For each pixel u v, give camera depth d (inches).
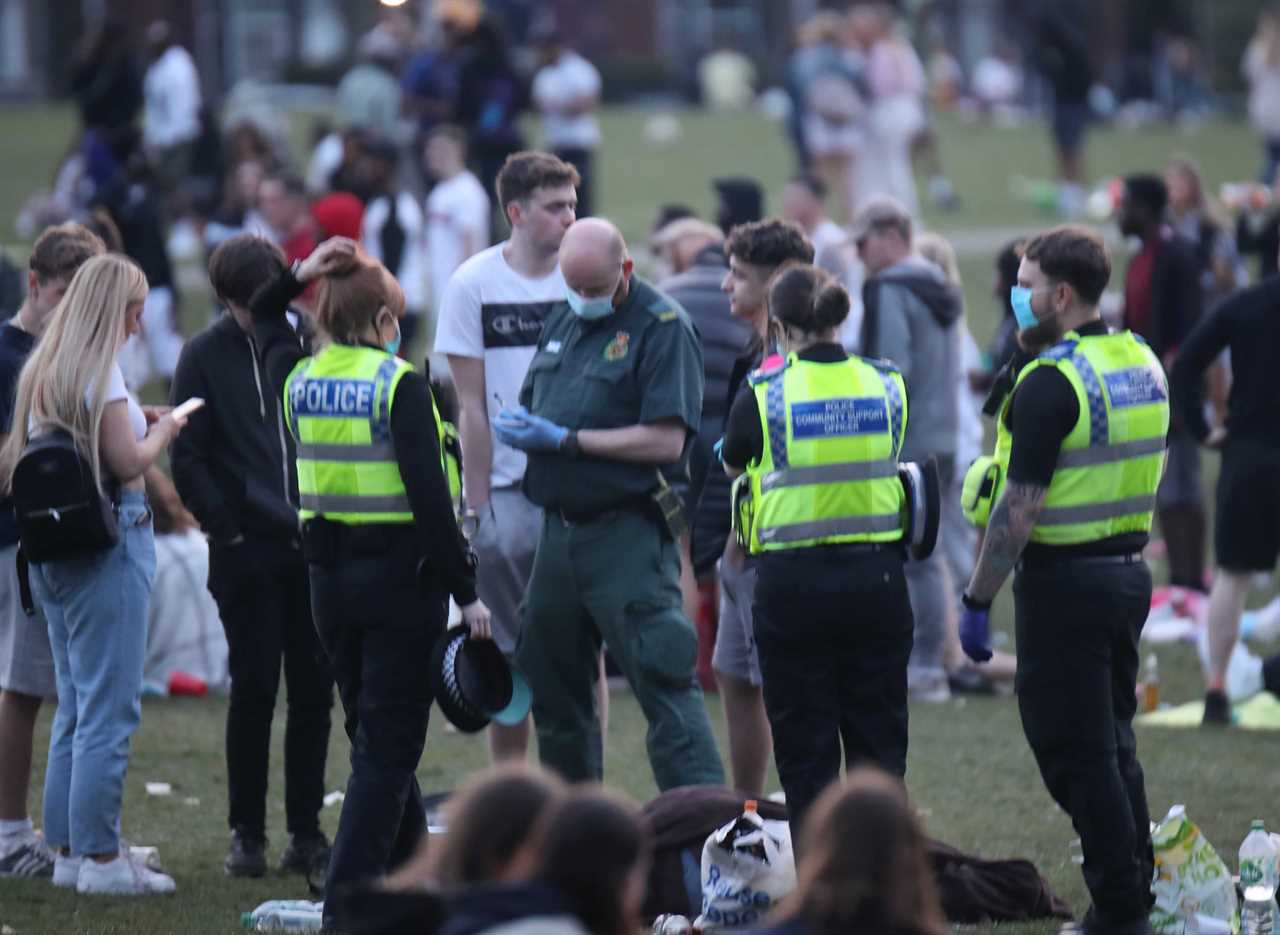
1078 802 818.2
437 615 850.1
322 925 839.7
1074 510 810.2
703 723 968.3
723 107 6190.9
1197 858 848.3
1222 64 6461.6
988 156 4471.0
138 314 920.9
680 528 969.5
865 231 1330.0
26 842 976.9
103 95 2869.1
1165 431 825.5
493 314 1044.5
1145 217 1514.5
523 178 1038.4
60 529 883.4
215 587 976.9
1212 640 1296.8
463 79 2751.0
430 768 1205.7
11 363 952.3
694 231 1400.1
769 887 840.3
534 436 951.6
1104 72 6998.0
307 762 990.4
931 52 6737.2
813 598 834.2
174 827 1072.2
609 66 6392.7
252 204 2183.8
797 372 844.6
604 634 970.7
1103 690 815.7
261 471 971.3
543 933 502.9
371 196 2217.0
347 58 6043.3
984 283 2770.7
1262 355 1229.7
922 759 1222.3
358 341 851.4
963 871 891.4
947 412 1323.8
